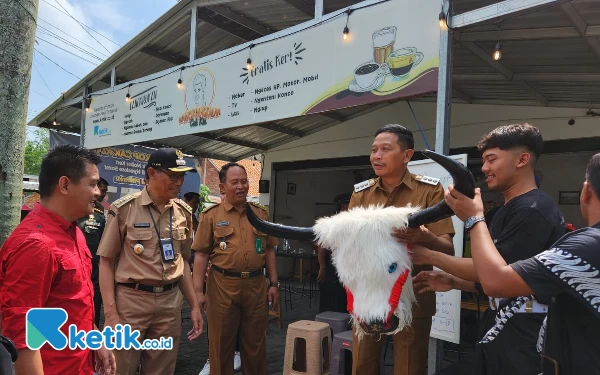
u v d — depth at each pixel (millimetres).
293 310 7492
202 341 5574
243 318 3557
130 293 2891
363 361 2502
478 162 7156
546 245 1756
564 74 4871
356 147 8383
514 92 5938
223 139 8859
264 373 3637
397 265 1831
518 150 1891
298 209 10164
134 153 9375
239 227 3516
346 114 8234
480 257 1479
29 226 1899
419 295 2352
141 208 3021
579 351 1357
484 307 4672
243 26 6324
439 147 3197
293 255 7816
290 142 9430
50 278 1852
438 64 3291
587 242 1329
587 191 1468
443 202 1734
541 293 1349
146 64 7270
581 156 6836
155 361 2959
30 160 19656
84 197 2025
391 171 2465
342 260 1863
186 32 6480
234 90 5090
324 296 5754
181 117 5730
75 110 8266
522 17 3646
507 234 1812
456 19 3172
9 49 2658
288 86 4512
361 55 3842
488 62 4727
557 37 3840
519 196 1875
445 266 1851
